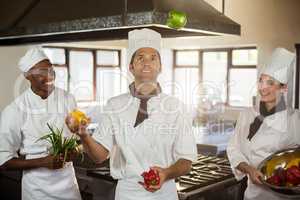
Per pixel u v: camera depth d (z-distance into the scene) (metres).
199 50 4.51
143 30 1.34
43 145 1.77
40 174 1.75
